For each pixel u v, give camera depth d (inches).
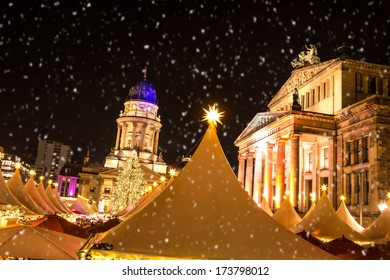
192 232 516.7
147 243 502.6
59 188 5984.3
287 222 1508.4
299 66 3361.2
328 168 2738.7
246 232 522.3
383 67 2746.1
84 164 6284.5
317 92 3016.7
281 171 2684.5
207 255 481.7
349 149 2529.5
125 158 5782.5
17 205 1122.7
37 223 843.4
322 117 2630.4
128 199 4170.8
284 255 490.3
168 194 579.2
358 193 2402.8
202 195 572.7
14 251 520.4
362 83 2733.8
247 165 3430.1
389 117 2301.9
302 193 3144.7
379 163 2218.3
